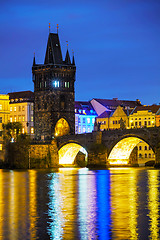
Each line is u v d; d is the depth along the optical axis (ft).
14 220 244.01
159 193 334.65
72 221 241.14
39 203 294.87
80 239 210.18
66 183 412.36
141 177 459.73
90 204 289.53
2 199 313.12
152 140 579.07
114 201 299.58
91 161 650.02
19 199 312.71
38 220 243.81
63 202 298.35
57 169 634.84
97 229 225.15
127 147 643.45
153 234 215.31
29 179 458.09
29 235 216.33
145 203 289.53
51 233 219.00
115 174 505.66
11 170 620.08
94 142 645.51
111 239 209.46
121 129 622.95
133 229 223.92
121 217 248.73
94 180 436.35
